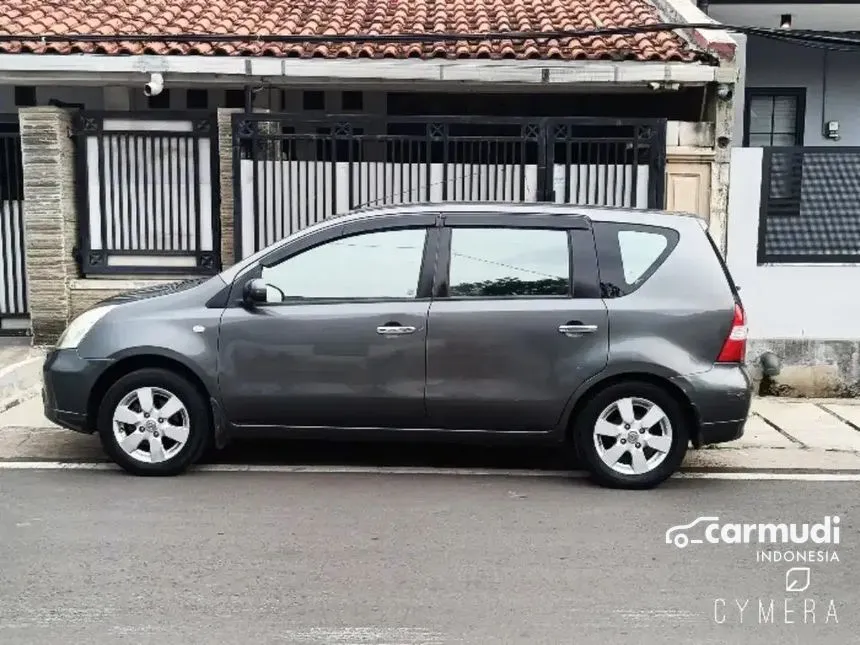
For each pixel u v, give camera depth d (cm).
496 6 1163
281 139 953
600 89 1012
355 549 502
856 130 1336
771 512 577
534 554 499
